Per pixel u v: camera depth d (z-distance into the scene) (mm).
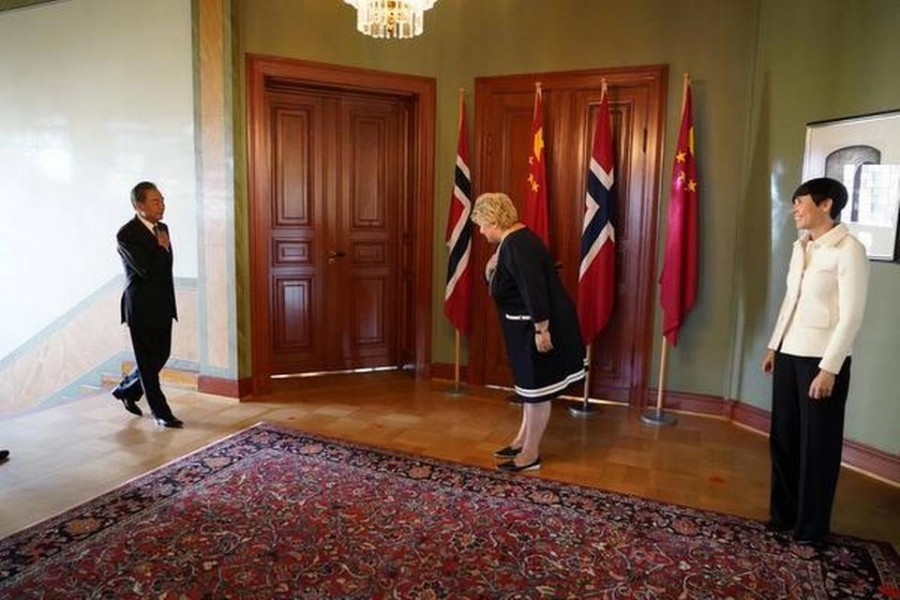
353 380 4789
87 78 4727
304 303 4848
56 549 2309
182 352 4520
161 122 4520
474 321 4633
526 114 4375
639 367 4254
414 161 4750
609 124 3977
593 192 4008
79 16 4680
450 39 4480
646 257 4148
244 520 2553
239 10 4020
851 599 2096
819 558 2340
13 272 5250
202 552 2309
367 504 2713
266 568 2213
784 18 3588
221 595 2057
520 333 2961
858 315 2178
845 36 3252
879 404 3129
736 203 3941
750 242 3857
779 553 2371
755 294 3830
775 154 3666
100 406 4055
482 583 2148
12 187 5133
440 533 2480
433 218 4672
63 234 5023
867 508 2785
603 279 4043
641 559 2320
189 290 4438
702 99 3938
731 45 3848
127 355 4844
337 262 4910
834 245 2258
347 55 4355
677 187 3840
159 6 4410
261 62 4105
